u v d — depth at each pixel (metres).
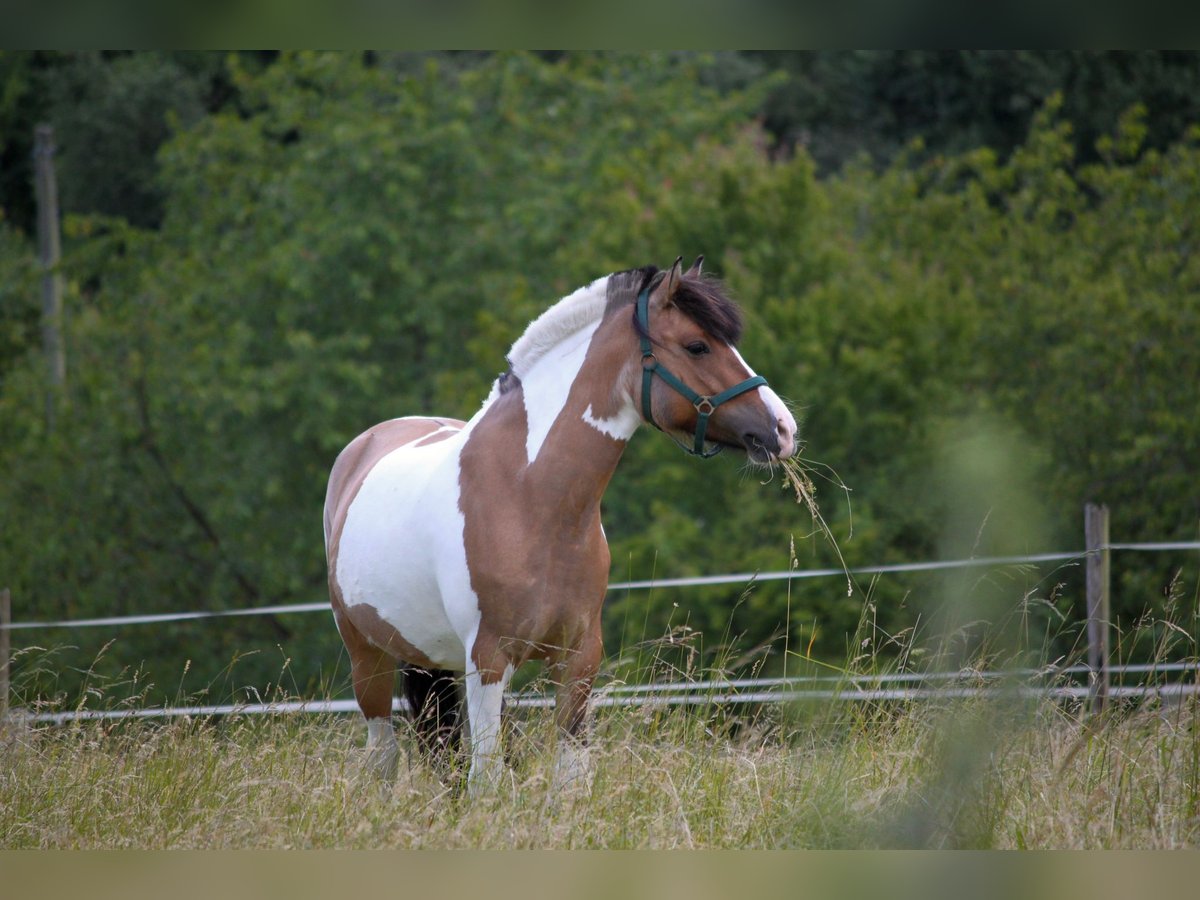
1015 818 4.42
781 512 14.77
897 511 14.32
